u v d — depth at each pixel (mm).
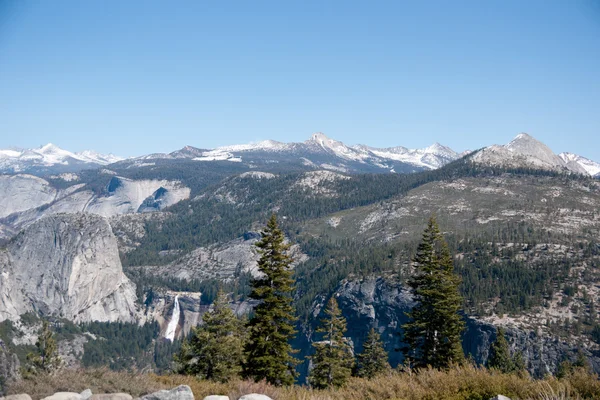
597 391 14445
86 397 17578
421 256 51656
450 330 48469
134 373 24234
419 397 16688
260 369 41156
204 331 47281
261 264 43750
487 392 15672
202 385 22438
